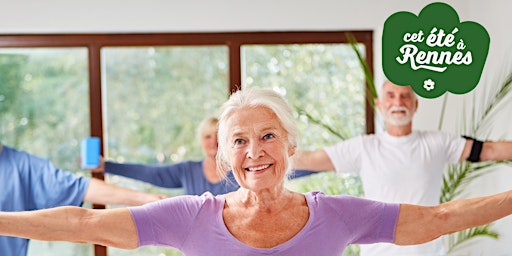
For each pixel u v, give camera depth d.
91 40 4.39
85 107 4.41
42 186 3.99
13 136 4.37
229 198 2.28
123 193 3.94
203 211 2.22
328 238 2.21
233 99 2.25
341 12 4.38
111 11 4.29
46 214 2.17
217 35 4.43
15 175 3.96
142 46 4.42
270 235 2.19
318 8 4.37
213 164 4.18
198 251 2.20
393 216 2.26
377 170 3.87
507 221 3.99
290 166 2.31
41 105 4.39
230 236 2.18
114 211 2.21
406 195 3.81
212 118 4.20
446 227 2.27
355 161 3.96
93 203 3.99
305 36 4.47
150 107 4.44
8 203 3.94
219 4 4.33
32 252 4.34
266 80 4.47
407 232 2.27
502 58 4.03
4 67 4.37
